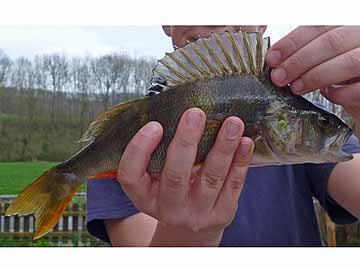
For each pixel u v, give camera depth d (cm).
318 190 41
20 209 31
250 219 39
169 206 28
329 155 31
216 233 30
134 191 28
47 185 32
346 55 27
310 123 31
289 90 31
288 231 40
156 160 29
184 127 26
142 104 30
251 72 30
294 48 28
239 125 27
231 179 28
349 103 29
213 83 30
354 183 39
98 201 40
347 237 126
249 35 31
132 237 39
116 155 30
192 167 27
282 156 31
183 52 30
